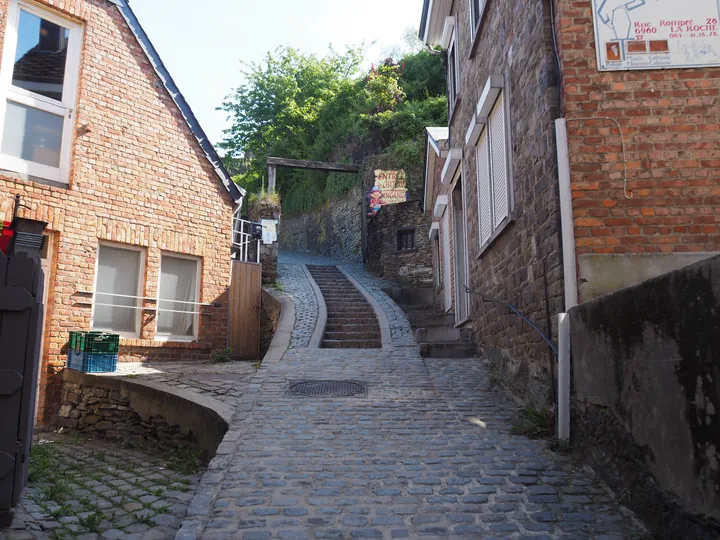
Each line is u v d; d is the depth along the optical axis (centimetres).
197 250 1043
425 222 2077
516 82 642
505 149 678
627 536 338
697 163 490
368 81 2800
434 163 1559
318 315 1183
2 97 814
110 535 378
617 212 487
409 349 930
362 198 2419
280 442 500
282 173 3297
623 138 496
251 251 1526
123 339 920
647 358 348
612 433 399
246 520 360
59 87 890
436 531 347
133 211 950
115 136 937
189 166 1047
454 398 653
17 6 847
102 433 741
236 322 1187
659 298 334
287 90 3344
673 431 319
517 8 632
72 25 914
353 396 654
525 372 615
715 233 480
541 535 341
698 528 294
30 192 822
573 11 513
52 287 839
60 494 454
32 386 406
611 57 504
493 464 451
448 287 1284
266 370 774
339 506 381
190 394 645
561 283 496
